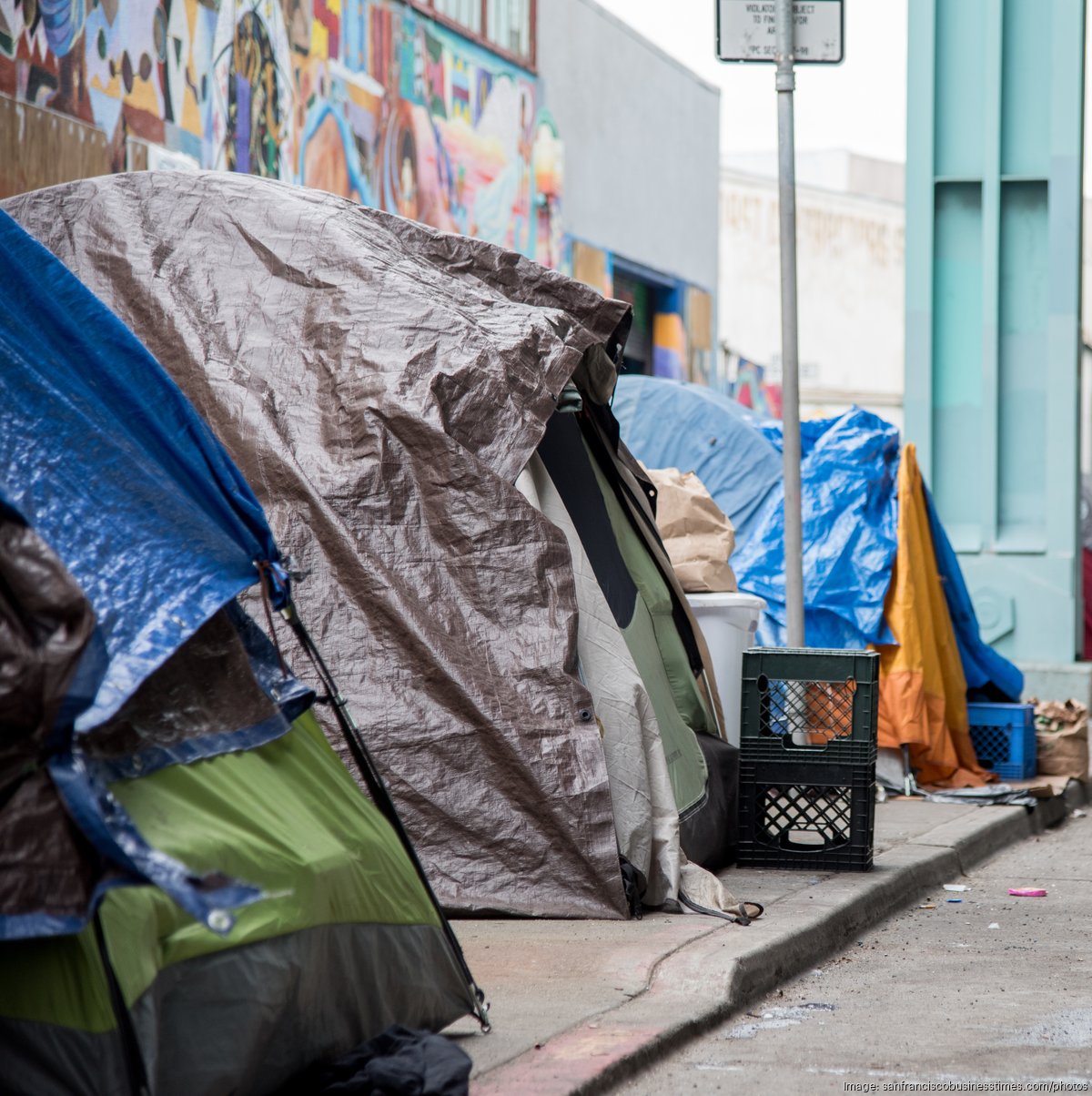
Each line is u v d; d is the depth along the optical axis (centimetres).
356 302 646
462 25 1648
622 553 718
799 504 825
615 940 564
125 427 432
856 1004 537
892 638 1013
